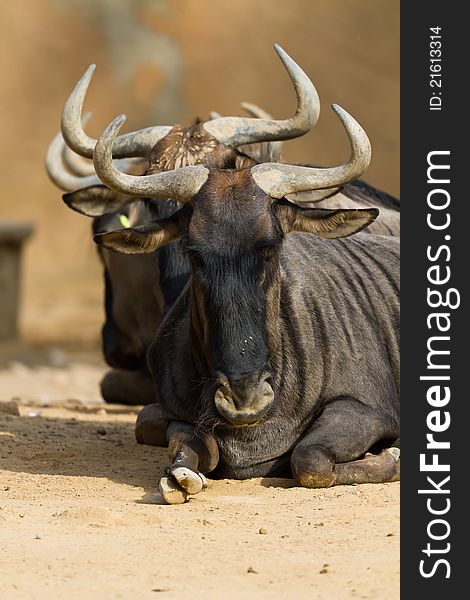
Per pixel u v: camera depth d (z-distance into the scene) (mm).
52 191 138125
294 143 135125
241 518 28703
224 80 146125
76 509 29000
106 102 143625
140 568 24672
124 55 146750
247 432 33281
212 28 148375
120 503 30719
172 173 32031
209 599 22609
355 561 24688
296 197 38688
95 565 24938
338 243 37406
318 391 33812
